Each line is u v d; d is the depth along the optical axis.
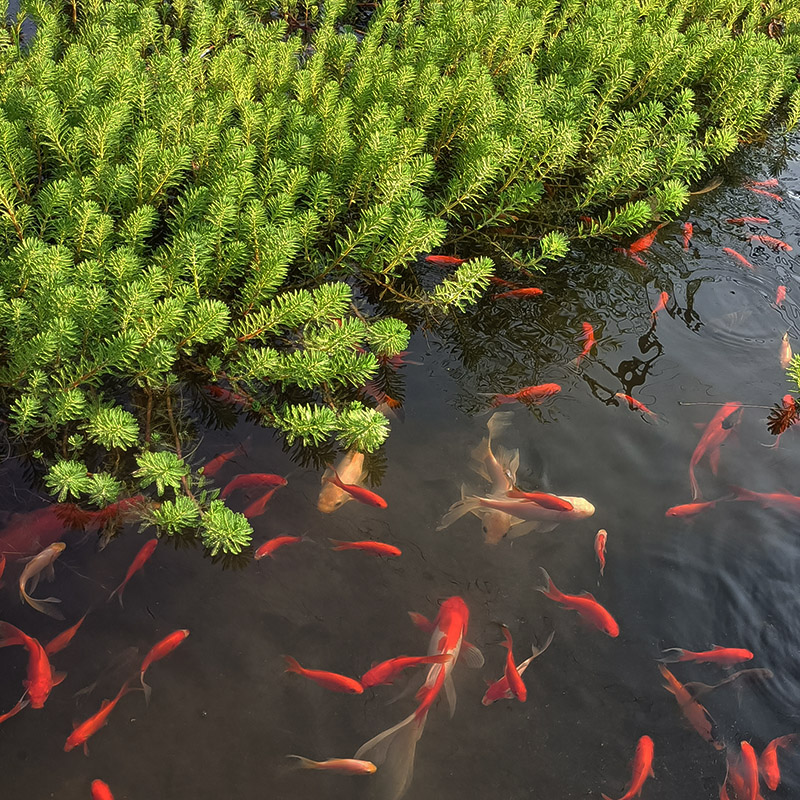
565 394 2.19
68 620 1.70
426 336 2.29
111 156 2.24
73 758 1.58
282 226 2.09
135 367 1.98
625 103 3.08
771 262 2.64
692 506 1.96
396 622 1.76
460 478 1.98
